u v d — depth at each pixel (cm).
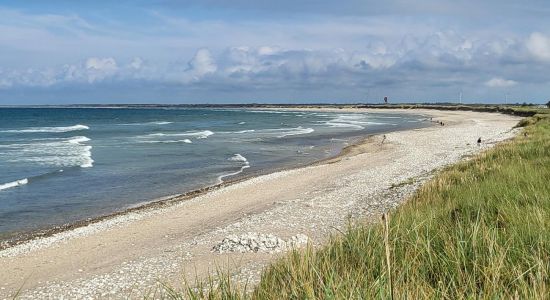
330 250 568
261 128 8531
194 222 1961
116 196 2677
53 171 3484
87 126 9456
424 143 4588
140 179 3188
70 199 2611
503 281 429
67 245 1730
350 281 404
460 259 483
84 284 1233
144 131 7856
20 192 2784
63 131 7856
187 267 1248
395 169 2933
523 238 559
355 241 585
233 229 1703
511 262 464
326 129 7994
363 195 2169
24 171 3497
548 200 856
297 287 418
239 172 3444
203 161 4016
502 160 1947
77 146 5228
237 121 11581
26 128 8650
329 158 4022
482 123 7850
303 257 523
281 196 2362
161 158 4212
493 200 993
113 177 3259
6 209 2389
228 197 2431
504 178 1356
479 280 426
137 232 1861
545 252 499
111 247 1664
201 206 2266
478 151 3278
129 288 1145
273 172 3378
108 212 2312
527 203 850
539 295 376
